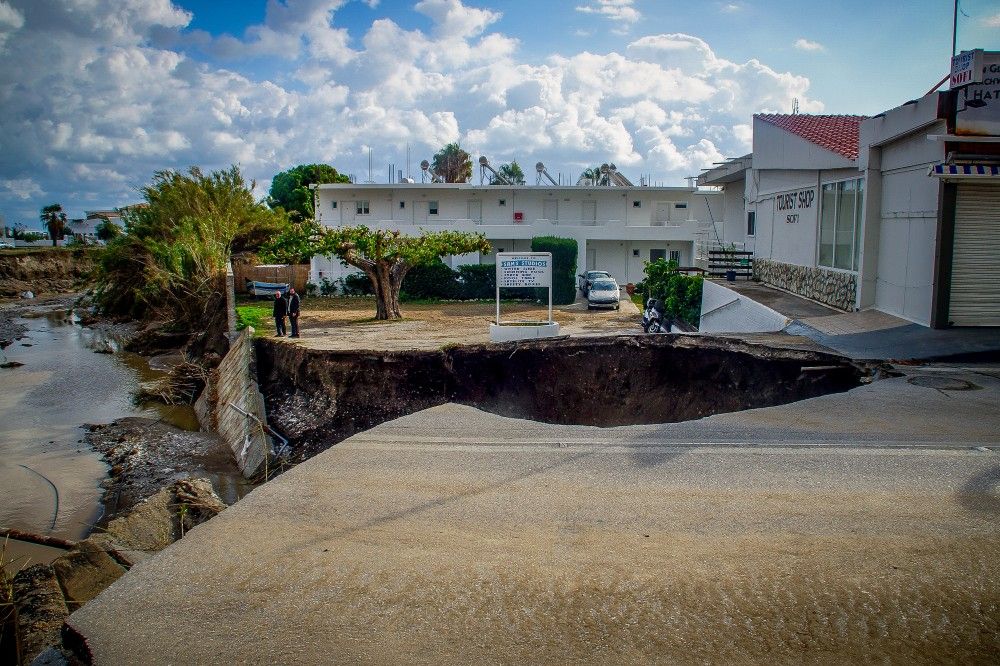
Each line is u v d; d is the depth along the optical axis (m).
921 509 6.20
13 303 56.59
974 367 12.88
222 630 4.50
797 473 7.13
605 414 16.36
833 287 20.42
